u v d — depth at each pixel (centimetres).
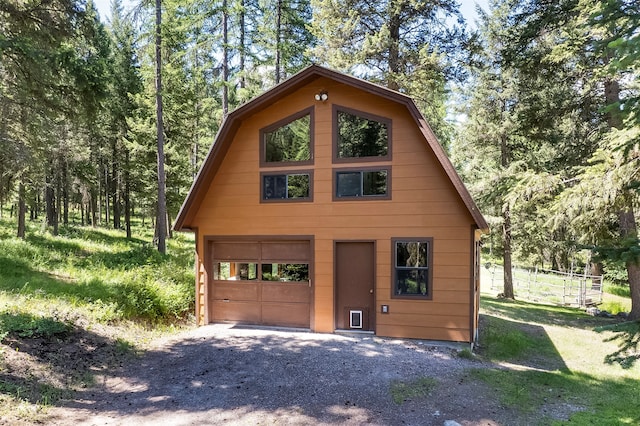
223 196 1060
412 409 555
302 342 880
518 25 1420
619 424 532
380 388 626
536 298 2014
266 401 571
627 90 1340
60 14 948
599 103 1345
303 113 1006
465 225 902
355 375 679
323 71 945
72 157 2055
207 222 1073
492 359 867
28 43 867
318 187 993
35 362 612
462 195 863
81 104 986
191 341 881
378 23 1519
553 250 2291
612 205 925
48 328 713
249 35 1847
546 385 694
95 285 1037
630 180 819
